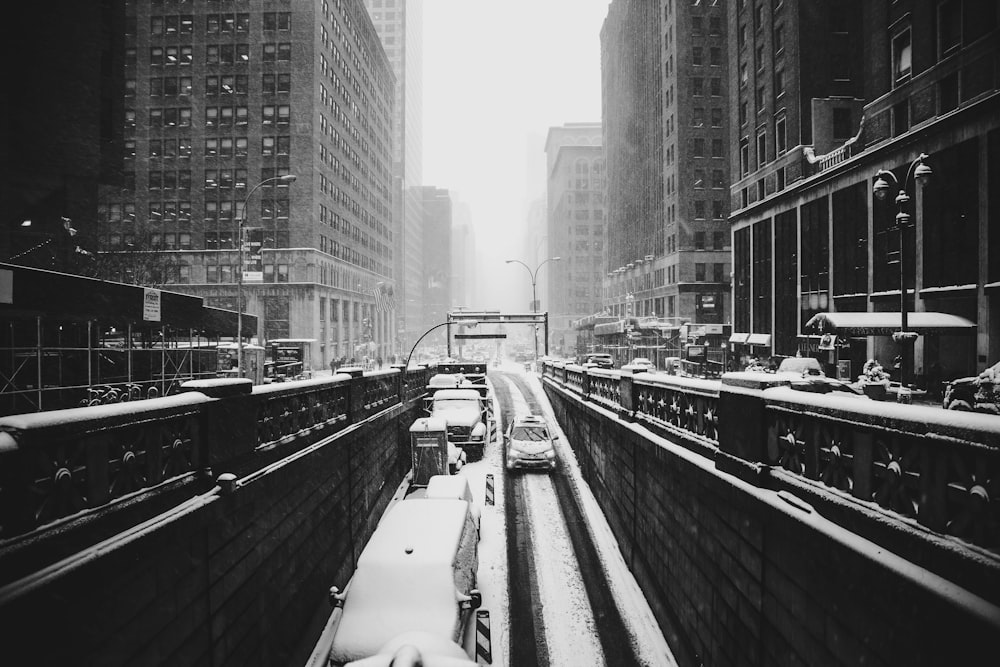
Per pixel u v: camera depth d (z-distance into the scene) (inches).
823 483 199.5
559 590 449.7
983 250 932.6
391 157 4148.6
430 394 1101.1
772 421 237.8
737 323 1913.1
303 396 382.3
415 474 702.5
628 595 441.4
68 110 997.8
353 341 3021.7
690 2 2423.7
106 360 949.8
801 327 1498.5
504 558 510.6
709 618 296.8
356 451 510.3
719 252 2380.7
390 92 4106.8
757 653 236.8
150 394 892.0
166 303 905.5
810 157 1482.5
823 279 1401.3
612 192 4010.8
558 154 5561.0
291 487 340.2
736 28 1940.2
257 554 289.9
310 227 2363.4
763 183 1755.7
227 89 2370.8
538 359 2374.5
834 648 177.9
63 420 167.2
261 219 2359.7
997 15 911.0
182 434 238.2
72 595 159.3
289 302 2354.8
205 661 236.1
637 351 2385.6
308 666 347.3
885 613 152.2
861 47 1560.0
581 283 5300.2
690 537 331.9
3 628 136.0
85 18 1013.2
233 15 2369.6
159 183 2362.2
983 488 129.3
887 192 812.6
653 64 2785.4
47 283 634.2
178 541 216.1
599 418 634.8
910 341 797.2
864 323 1035.9
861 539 168.9
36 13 971.3
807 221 1471.5
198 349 1257.4
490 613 412.5
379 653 256.5
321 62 2486.5
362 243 3262.8
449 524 346.0
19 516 153.6
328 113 2586.1
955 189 992.9
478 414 967.6
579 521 610.9
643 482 452.4
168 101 2364.7
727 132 2416.3
